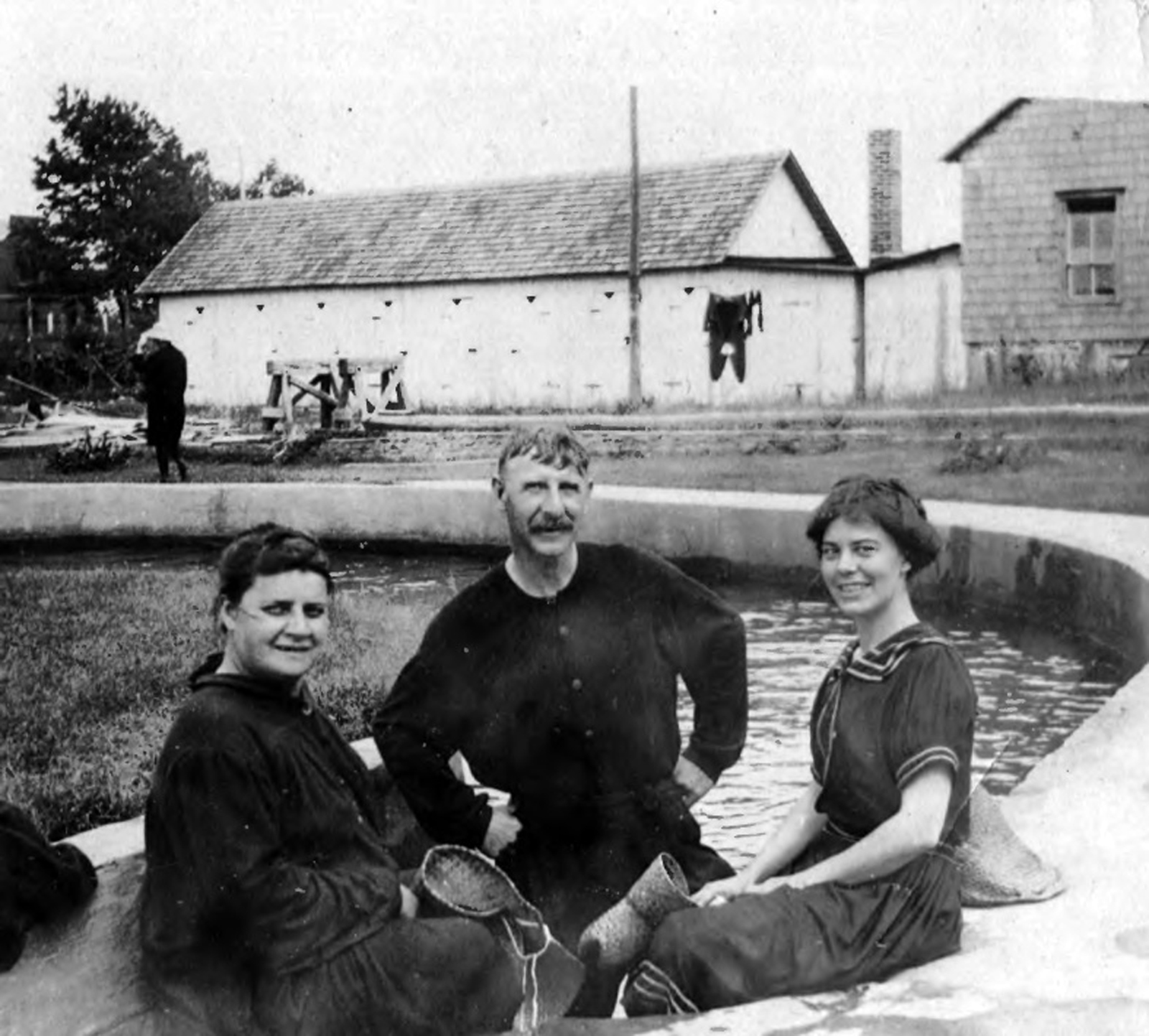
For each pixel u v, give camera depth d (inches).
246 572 114.6
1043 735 215.8
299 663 115.5
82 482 354.9
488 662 133.5
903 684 123.6
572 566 134.6
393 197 374.0
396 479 363.6
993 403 442.3
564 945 131.1
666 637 135.0
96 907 119.6
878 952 118.5
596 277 391.9
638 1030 112.3
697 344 410.9
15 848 114.7
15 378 342.3
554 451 131.7
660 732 135.4
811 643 275.1
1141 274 514.3
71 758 176.4
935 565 336.2
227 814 109.7
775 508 340.8
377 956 112.8
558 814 136.2
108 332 337.4
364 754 157.3
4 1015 109.4
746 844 171.3
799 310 437.4
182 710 113.3
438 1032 113.7
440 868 122.2
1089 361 503.5
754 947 116.3
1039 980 117.6
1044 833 146.9
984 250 501.4
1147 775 161.3
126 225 294.5
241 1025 111.0
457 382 376.8
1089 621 291.1
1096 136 505.7
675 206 399.2
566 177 397.4
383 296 362.9
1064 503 351.3
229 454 359.6
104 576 302.4
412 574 331.0
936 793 120.5
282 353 354.3
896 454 403.5
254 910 109.8
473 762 137.3
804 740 210.8
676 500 348.2
